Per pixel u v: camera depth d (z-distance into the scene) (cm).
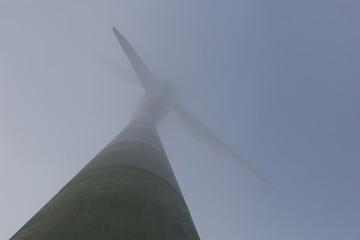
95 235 583
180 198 1043
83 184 869
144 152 1340
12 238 685
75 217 651
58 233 597
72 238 572
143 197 808
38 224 674
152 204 793
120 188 820
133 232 625
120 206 711
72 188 865
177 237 714
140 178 962
